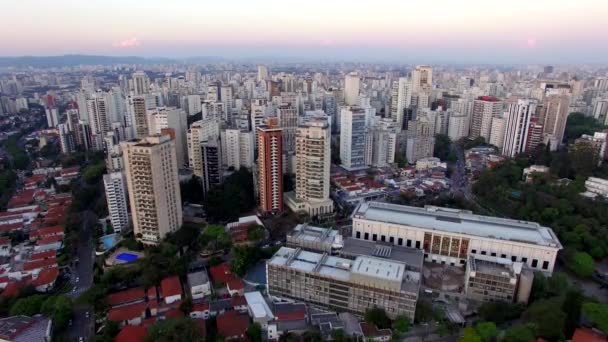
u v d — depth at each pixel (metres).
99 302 179.25
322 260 185.38
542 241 198.62
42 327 164.62
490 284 174.88
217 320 166.75
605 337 148.25
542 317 149.38
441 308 170.00
